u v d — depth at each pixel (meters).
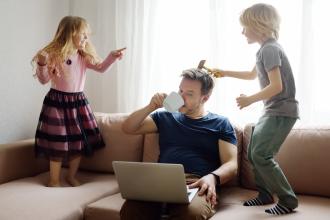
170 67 2.55
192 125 1.91
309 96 2.14
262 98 1.63
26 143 2.26
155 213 1.61
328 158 1.81
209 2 2.35
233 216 1.57
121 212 1.59
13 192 1.85
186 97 1.86
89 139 2.24
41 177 2.21
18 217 1.54
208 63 2.40
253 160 1.71
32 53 2.59
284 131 1.67
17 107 2.50
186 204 1.52
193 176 1.79
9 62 2.42
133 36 2.61
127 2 2.64
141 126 1.96
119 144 2.27
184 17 2.50
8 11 2.38
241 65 2.33
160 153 1.95
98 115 2.43
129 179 1.52
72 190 1.93
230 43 2.35
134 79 2.62
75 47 2.14
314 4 2.14
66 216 1.62
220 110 2.37
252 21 1.73
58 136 2.10
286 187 1.64
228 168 1.73
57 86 2.14
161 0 2.54
